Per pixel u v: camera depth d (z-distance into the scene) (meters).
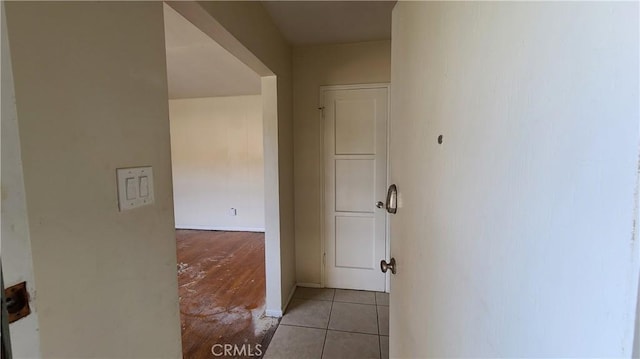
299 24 2.06
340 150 2.54
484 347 0.52
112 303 0.76
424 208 0.83
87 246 0.68
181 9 1.14
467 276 0.58
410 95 0.97
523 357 0.42
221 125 4.75
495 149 0.49
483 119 0.52
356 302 2.43
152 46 0.89
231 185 4.81
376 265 2.59
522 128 0.42
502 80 0.46
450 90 0.66
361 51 2.43
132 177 0.81
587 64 0.31
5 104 0.52
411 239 0.96
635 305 0.27
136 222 0.84
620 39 0.28
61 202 0.62
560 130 0.35
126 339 0.81
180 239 4.36
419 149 0.88
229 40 1.46
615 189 0.28
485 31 0.52
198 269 3.20
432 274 0.77
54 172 0.60
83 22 0.66
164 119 0.94
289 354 1.82
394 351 1.22
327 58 2.47
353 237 2.61
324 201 2.61
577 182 0.33
